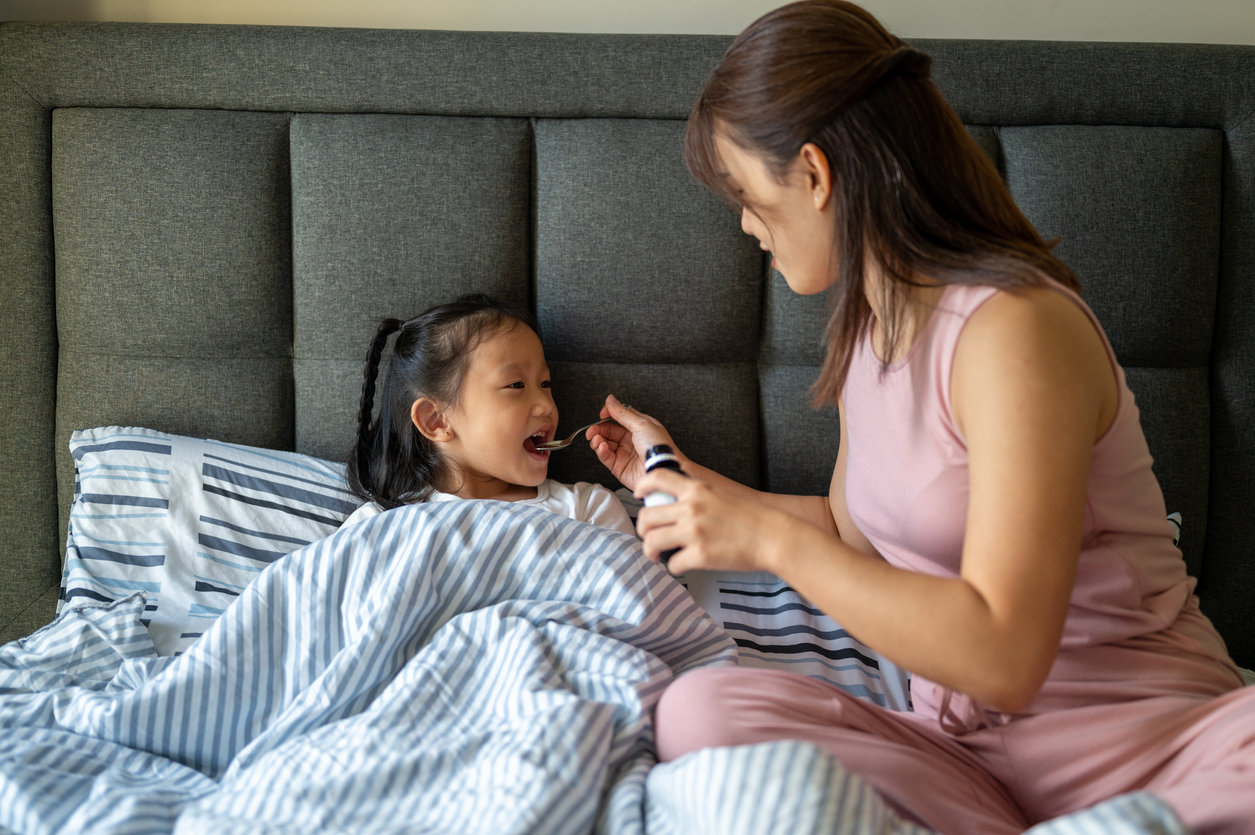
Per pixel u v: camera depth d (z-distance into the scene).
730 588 1.31
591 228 1.44
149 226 1.42
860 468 0.91
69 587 1.22
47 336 1.45
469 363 1.32
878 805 0.62
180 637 1.16
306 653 1.00
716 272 1.45
